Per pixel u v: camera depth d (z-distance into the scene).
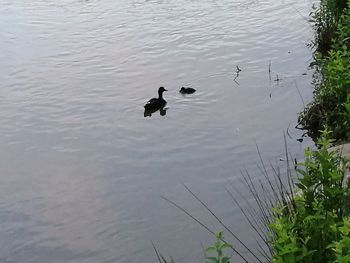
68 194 11.59
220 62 18.48
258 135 13.33
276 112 14.47
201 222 10.08
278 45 19.44
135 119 14.94
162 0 26.42
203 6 25.02
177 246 9.59
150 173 12.15
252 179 11.24
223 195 10.84
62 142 14.01
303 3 24.19
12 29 23.48
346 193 6.35
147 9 25.12
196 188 11.30
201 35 21.20
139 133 14.13
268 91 15.84
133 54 19.81
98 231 10.29
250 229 9.46
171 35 21.45
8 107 16.28
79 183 12.00
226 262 5.61
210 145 13.14
